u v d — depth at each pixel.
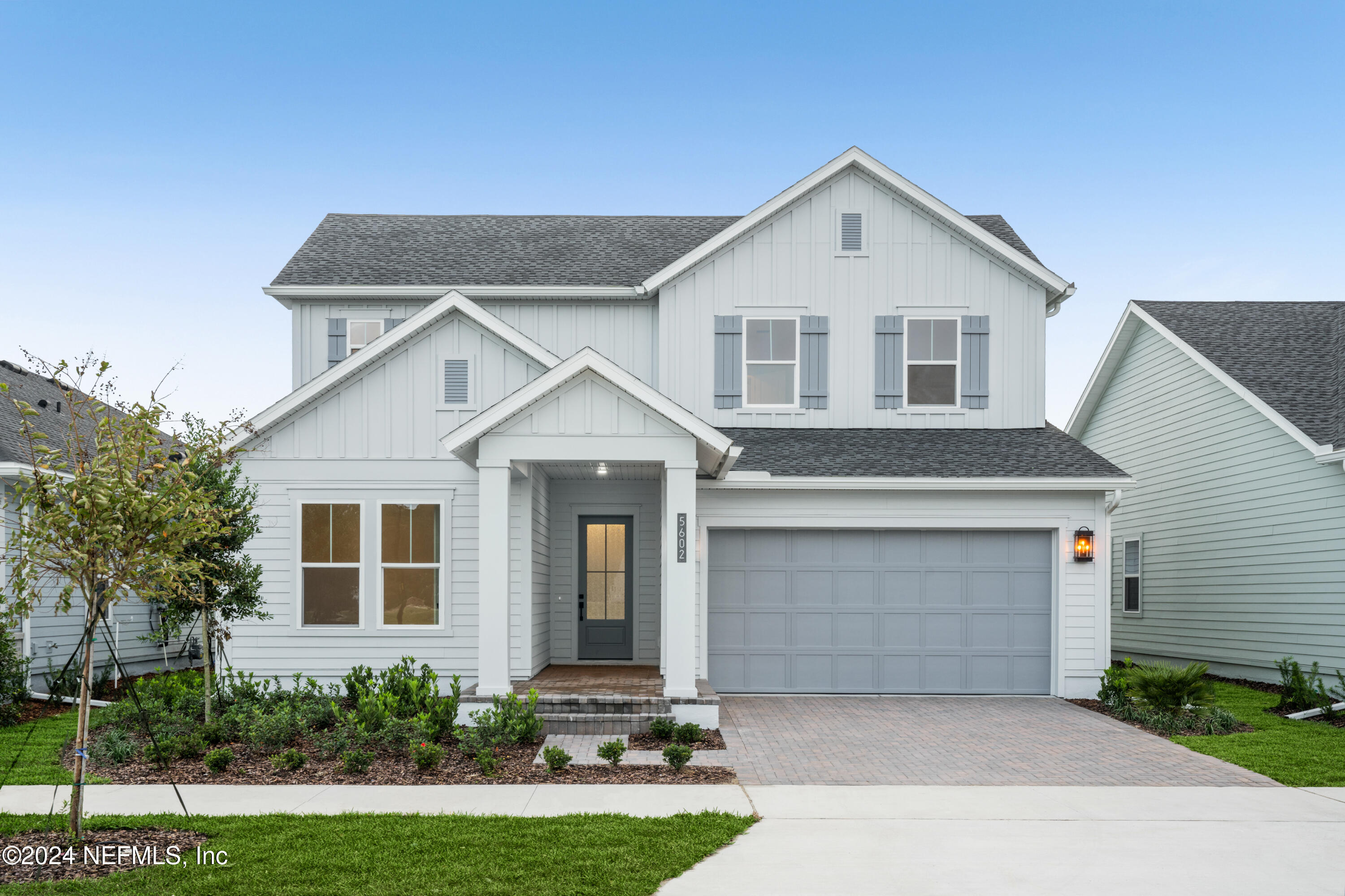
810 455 14.03
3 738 10.35
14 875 5.69
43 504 6.44
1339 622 13.52
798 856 6.23
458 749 9.72
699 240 17.66
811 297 15.29
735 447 11.27
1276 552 14.88
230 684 12.08
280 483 13.23
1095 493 13.66
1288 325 17.39
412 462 13.30
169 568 6.50
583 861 5.95
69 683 13.22
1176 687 11.30
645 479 14.88
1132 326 19.17
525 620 12.97
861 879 5.77
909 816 7.27
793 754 9.66
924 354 15.29
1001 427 15.16
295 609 13.08
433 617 13.20
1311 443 13.78
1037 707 12.77
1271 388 15.25
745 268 15.31
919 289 15.26
